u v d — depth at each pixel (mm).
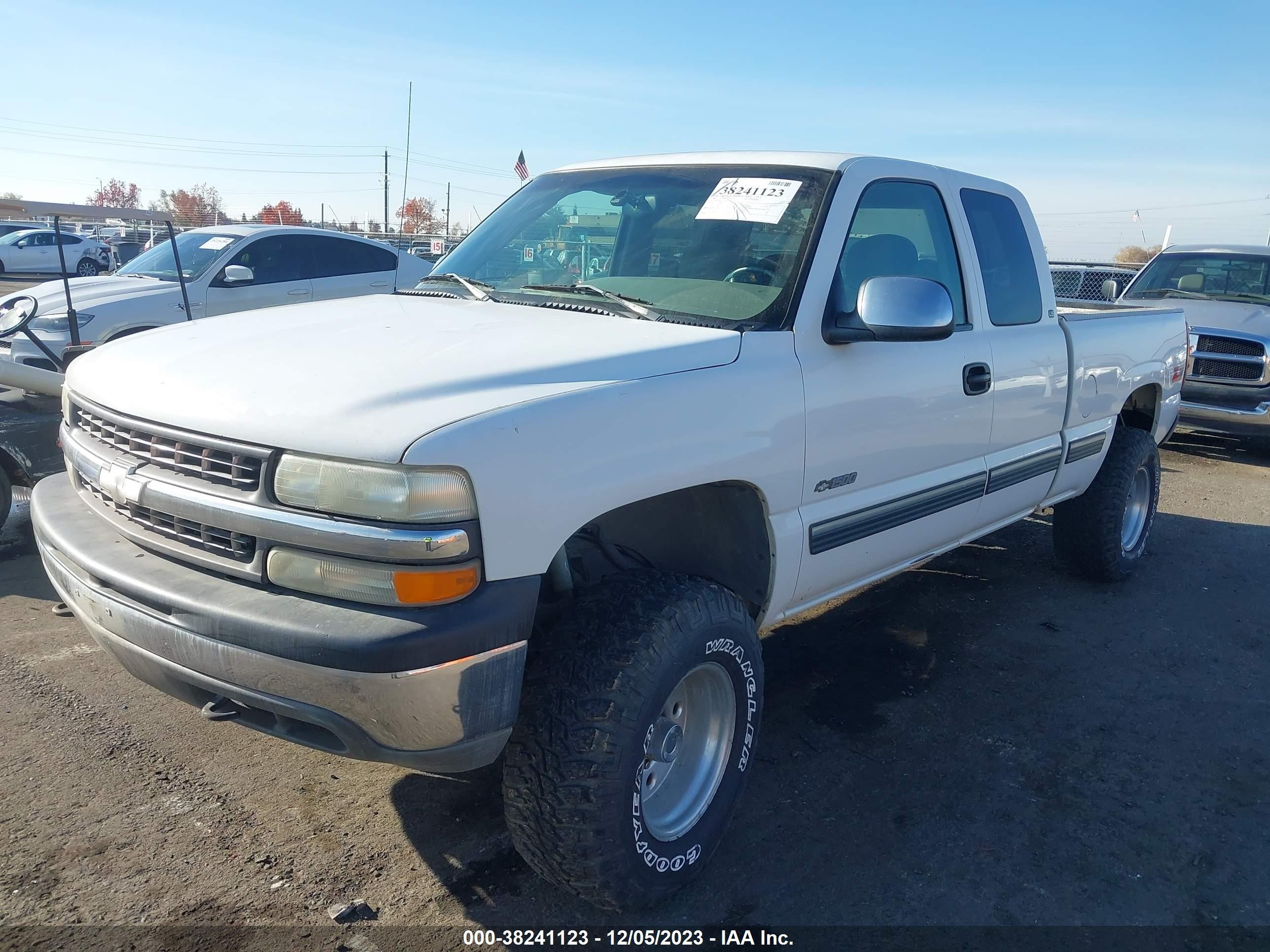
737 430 2783
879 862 2980
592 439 2393
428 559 2127
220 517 2314
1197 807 3357
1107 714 4016
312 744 2291
